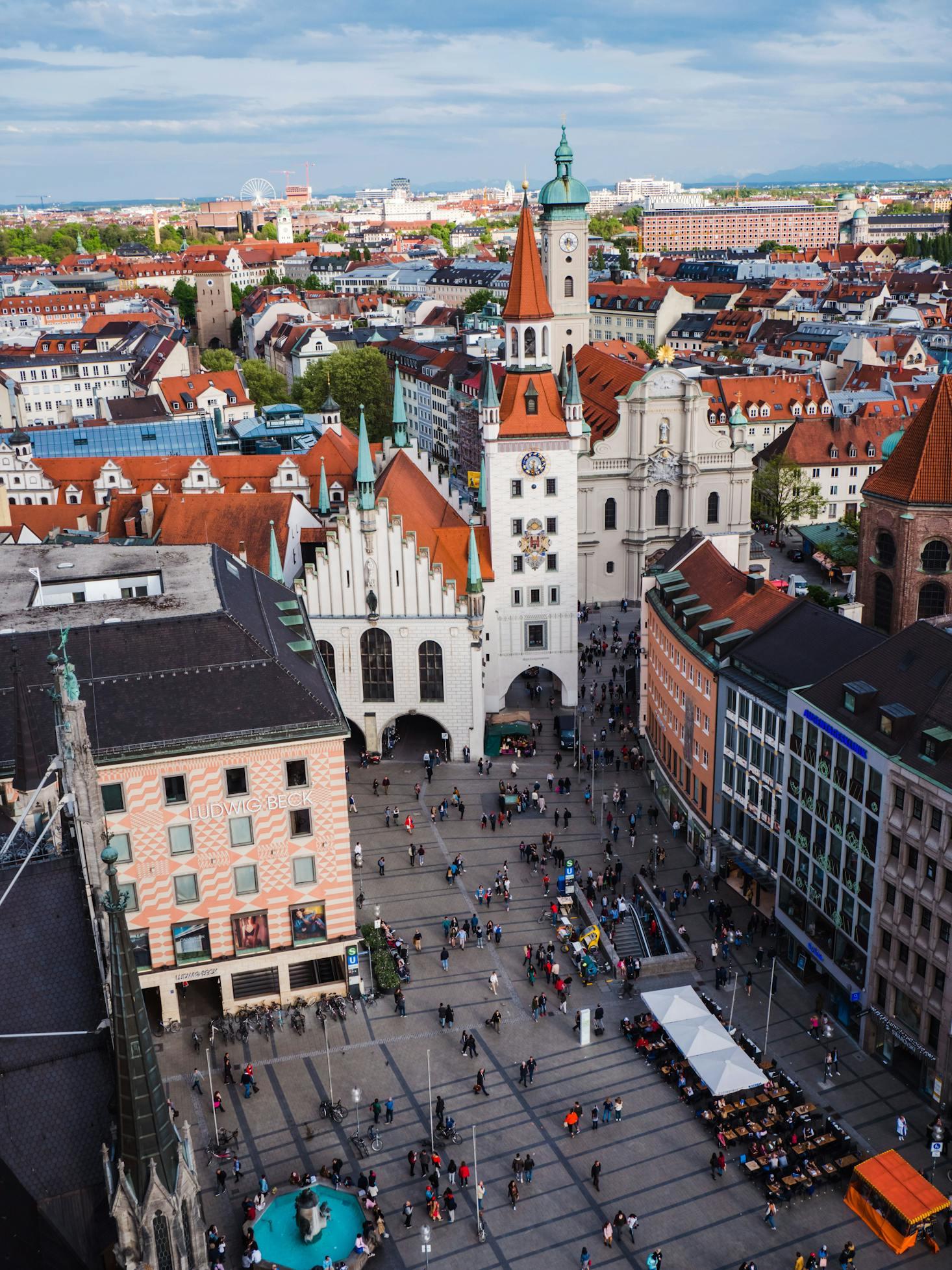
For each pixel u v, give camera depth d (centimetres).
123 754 6681
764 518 18288
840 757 7094
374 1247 5650
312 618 10688
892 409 19712
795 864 7762
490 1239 5753
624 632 14375
